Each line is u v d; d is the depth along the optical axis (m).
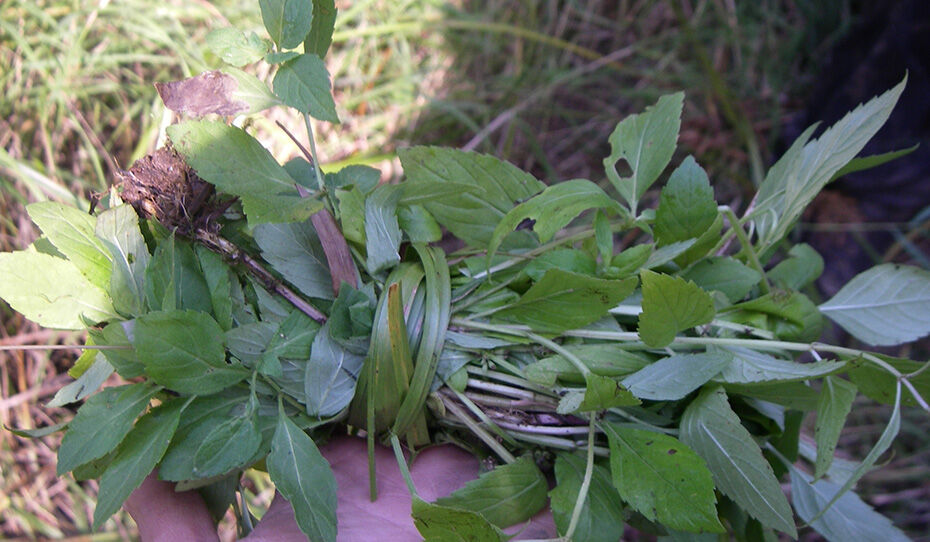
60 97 0.45
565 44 0.58
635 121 0.25
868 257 0.50
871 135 0.22
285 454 0.20
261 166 0.22
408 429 0.23
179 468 0.21
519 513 0.22
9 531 0.42
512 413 0.23
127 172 0.22
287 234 0.23
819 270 0.28
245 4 0.50
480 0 0.60
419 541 0.22
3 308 0.43
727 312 0.25
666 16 0.63
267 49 0.21
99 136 0.46
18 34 0.45
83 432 0.21
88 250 0.22
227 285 0.22
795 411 0.25
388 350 0.21
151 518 0.23
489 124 0.56
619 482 0.21
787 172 0.26
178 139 0.21
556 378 0.22
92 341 0.22
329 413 0.22
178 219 0.22
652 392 0.21
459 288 0.24
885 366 0.21
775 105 0.59
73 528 0.42
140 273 0.22
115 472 0.20
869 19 0.48
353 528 0.22
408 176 0.25
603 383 0.20
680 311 0.20
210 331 0.21
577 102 0.60
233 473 0.22
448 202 0.25
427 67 0.56
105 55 0.47
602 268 0.23
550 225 0.22
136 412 0.21
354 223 0.22
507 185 0.25
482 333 0.23
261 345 0.22
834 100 0.50
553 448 0.23
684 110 0.60
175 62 0.47
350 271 0.22
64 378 0.43
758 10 0.62
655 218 0.24
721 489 0.21
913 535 0.46
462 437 0.24
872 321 0.26
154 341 0.20
